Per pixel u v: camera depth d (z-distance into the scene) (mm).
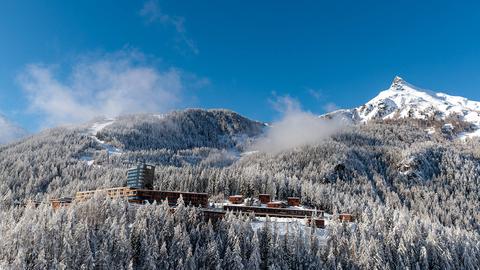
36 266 94562
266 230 122312
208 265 108500
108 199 129875
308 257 115000
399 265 119125
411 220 150875
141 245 109000
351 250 120562
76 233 104062
